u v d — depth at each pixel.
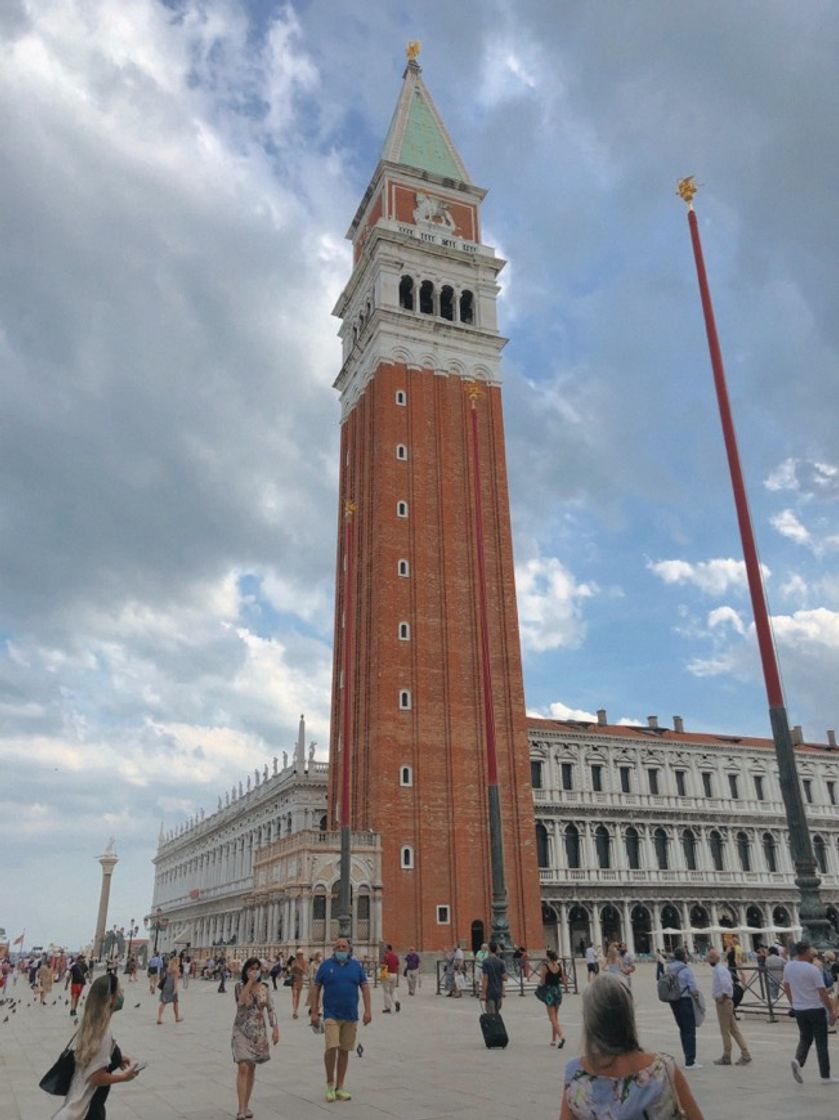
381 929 63.00
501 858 45.66
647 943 87.69
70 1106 9.43
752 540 34.59
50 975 54.09
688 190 41.84
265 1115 15.41
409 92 99.69
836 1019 25.69
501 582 78.81
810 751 104.50
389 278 87.00
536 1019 32.16
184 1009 43.78
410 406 82.25
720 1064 19.61
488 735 47.56
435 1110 15.44
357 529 83.50
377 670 71.50
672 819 92.88
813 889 28.61
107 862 132.88
